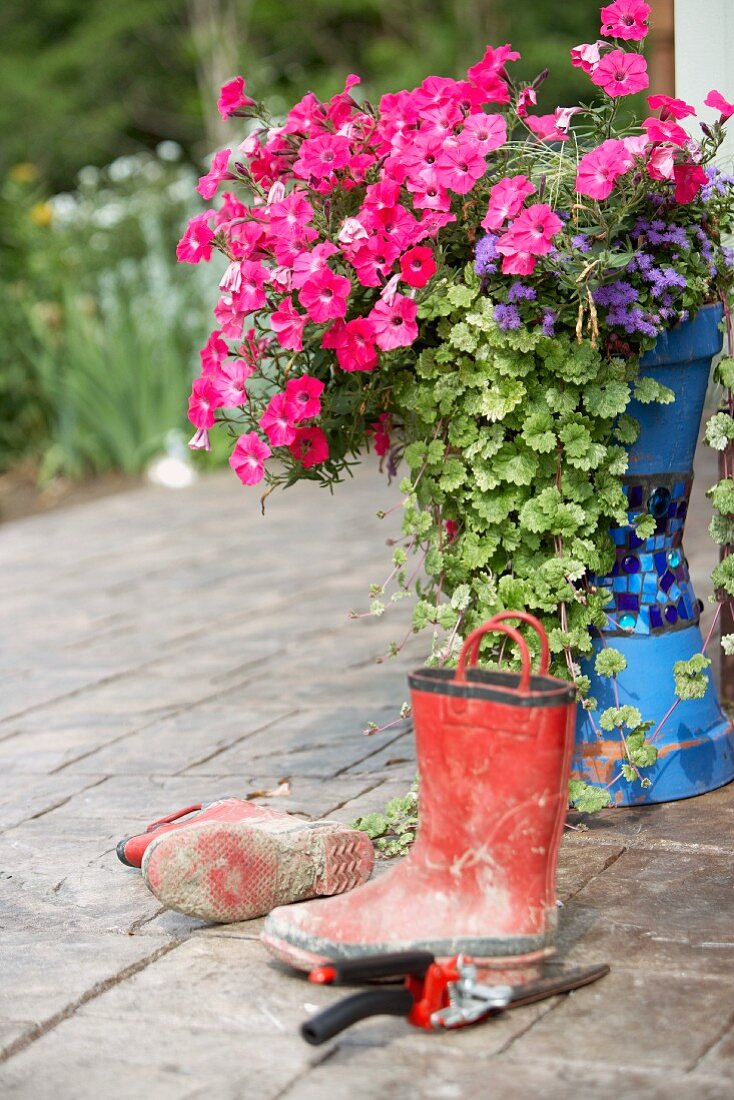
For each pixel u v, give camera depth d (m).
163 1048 3.03
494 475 3.99
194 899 3.55
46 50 24.11
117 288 13.38
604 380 3.95
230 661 6.52
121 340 12.95
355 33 24.39
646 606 4.22
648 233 3.90
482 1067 2.88
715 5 4.86
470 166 3.80
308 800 4.55
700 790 4.30
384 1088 2.82
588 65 3.99
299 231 3.94
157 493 11.73
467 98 4.05
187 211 13.73
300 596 7.70
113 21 23.20
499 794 3.09
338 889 3.74
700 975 3.21
